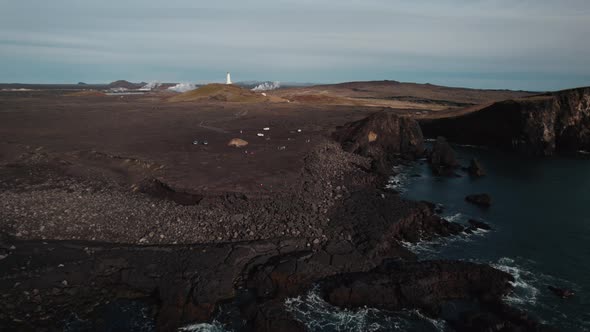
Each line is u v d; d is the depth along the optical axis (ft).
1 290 75.77
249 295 79.36
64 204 112.57
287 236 98.32
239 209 111.45
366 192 134.92
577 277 91.30
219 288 78.74
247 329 70.69
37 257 86.58
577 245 108.58
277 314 73.10
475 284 83.46
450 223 119.03
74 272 82.48
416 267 86.79
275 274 83.25
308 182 137.08
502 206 141.38
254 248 92.12
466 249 104.63
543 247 107.04
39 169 146.41
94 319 71.97
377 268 88.22
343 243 96.48
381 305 77.71
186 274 82.28
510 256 101.19
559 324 73.92
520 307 78.89
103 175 139.33
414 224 114.42
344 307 77.25
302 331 69.46
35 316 71.31
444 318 74.79
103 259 86.94
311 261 87.92
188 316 72.69
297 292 80.18
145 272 83.15
